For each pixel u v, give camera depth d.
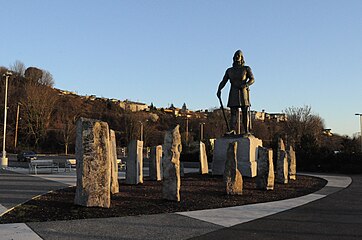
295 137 58.59
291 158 22.80
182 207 11.50
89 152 10.73
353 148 42.31
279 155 20.05
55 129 67.56
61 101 81.81
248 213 10.90
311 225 9.34
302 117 69.44
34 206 10.91
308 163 34.00
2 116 67.56
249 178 19.39
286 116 71.38
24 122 65.75
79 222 9.12
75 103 86.25
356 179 24.95
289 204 12.80
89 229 8.44
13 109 67.75
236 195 14.15
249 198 13.73
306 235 8.27
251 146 20.05
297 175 26.97
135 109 101.81
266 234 8.32
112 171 14.04
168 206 11.54
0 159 33.16
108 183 10.88
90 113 81.94
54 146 66.62
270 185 16.27
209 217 10.17
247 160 19.86
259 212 11.11
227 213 10.81
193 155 39.88
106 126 10.98
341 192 16.80
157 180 20.00
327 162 33.44
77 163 10.89
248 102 21.30
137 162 18.05
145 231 8.41
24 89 70.25
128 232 8.27
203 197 13.48
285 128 67.75
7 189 15.24
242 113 21.48
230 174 14.30
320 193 16.28
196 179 19.48
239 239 7.85
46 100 67.19
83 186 10.74
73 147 66.62
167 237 7.95
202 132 70.94
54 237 7.67
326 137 76.06
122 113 84.56
